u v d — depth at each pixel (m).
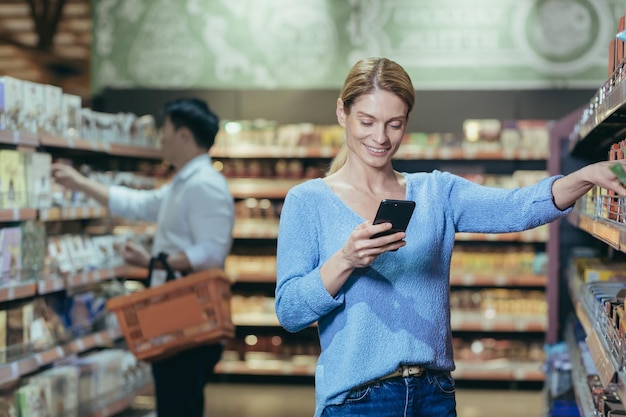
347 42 9.32
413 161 8.84
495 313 8.46
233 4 9.43
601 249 6.01
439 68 9.23
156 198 5.52
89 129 5.87
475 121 8.61
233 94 8.95
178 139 4.98
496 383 8.48
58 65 10.55
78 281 5.31
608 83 3.17
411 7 9.23
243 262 8.69
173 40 9.49
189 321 4.59
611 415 3.16
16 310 4.67
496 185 8.48
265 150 8.58
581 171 2.62
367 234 2.48
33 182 4.93
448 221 2.81
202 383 4.76
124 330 4.61
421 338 2.69
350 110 2.72
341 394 2.68
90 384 5.47
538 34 9.13
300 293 2.64
